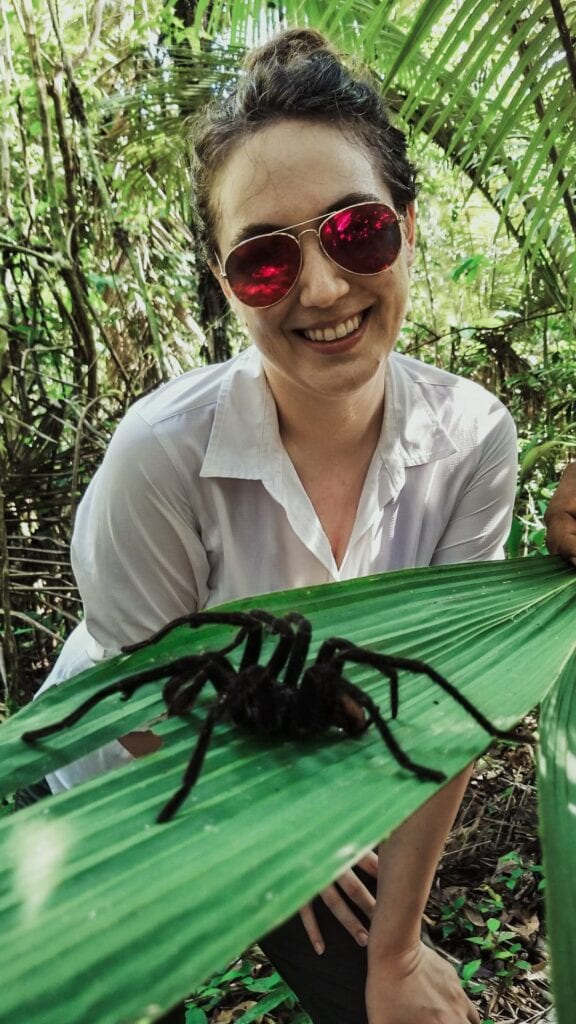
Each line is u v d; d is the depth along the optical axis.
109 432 1.39
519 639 0.37
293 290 0.48
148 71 1.54
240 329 1.89
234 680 0.34
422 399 0.59
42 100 1.38
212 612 0.39
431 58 0.68
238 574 0.57
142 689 0.38
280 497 0.55
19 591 1.22
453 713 0.32
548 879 0.22
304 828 0.24
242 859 0.22
